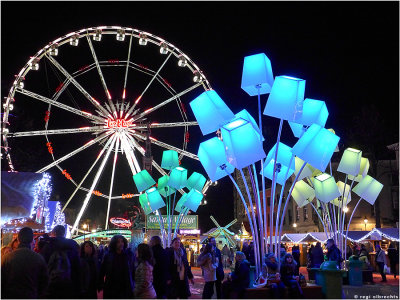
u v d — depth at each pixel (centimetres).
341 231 1773
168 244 1927
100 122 2756
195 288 1709
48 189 1714
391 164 4156
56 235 770
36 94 2667
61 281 702
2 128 2508
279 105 924
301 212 4881
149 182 1903
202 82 2883
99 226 5181
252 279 1209
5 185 1262
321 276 950
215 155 1040
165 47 2878
